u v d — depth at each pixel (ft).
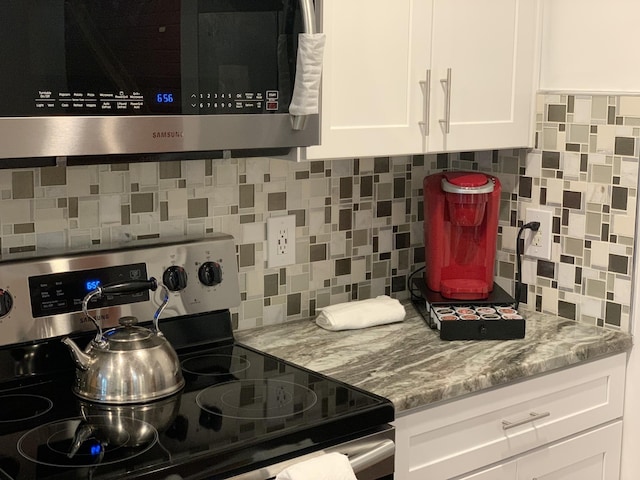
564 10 7.34
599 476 7.22
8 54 4.54
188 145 5.23
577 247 7.41
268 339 6.81
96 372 5.33
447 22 6.63
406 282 8.11
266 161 6.94
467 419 6.06
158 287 6.13
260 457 4.74
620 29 6.99
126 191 6.24
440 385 5.77
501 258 8.05
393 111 6.40
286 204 7.13
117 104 4.92
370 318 7.09
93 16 4.76
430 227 7.40
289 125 5.67
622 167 7.01
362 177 7.59
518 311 7.72
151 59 5.01
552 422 6.70
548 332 7.14
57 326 5.71
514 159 7.80
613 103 7.02
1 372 5.59
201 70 5.22
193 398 5.42
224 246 6.47
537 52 7.41
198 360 6.21
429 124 6.64
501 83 7.16
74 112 4.79
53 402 5.33
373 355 6.42
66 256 5.76
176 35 5.08
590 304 7.38
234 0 5.27
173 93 5.12
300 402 5.36
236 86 5.38
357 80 6.14
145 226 6.37
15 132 4.61
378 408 5.27
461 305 7.23
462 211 7.11
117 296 5.95
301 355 6.41
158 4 4.97
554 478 6.83
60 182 5.93
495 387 6.20
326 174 7.34
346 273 7.63
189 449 4.62
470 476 6.17
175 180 6.47
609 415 7.16
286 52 5.55
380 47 6.23
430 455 5.88
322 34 5.53
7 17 4.51
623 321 7.16
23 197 5.79
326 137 6.01
